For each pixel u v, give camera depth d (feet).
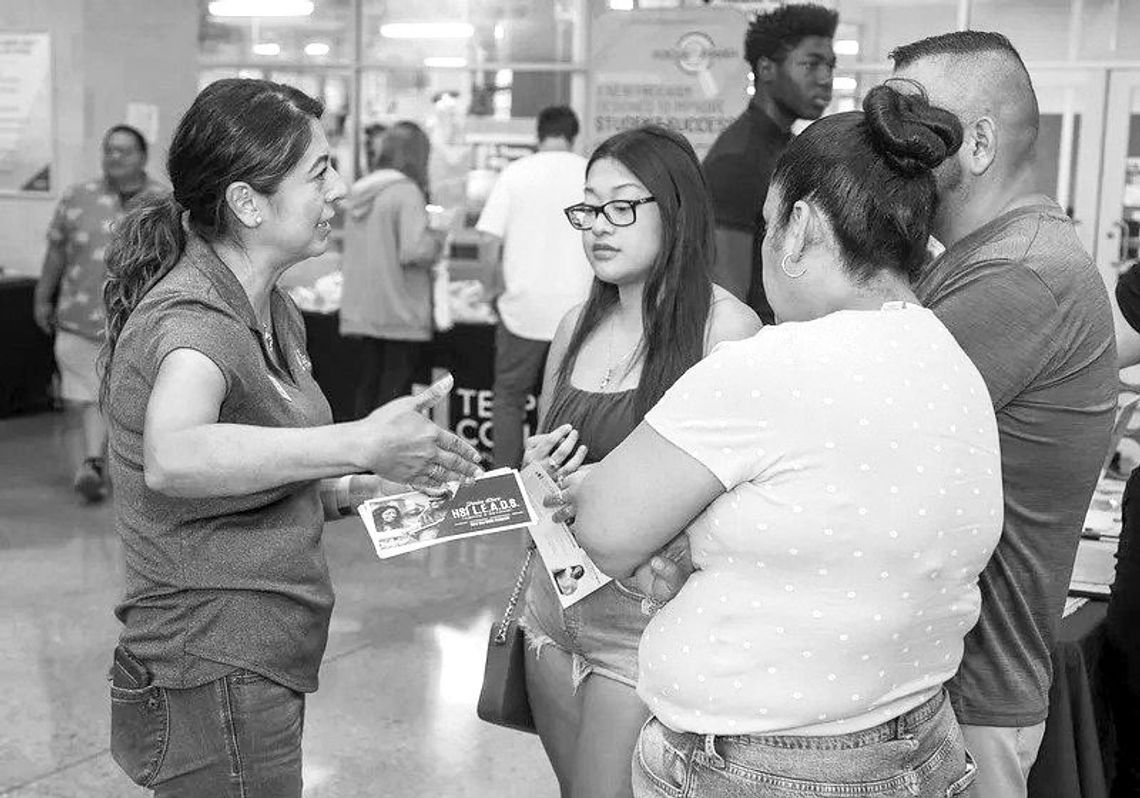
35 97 30.14
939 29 27.91
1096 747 7.55
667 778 4.99
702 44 20.95
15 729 12.26
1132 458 12.02
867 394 4.59
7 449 25.04
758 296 11.76
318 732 12.42
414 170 22.30
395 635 15.12
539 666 7.58
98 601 16.10
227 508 6.15
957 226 6.11
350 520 20.24
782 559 4.60
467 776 11.58
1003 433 5.80
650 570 5.07
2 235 30.86
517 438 21.09
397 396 22.90
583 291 20.49
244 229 6.33
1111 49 27.37
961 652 5.09
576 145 29.43
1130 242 27.81
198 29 32.07
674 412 4.75
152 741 6.32
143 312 6.07
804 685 4.64
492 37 31.78
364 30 32.99
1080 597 8.55
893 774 4.77
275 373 6.48
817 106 12.21
